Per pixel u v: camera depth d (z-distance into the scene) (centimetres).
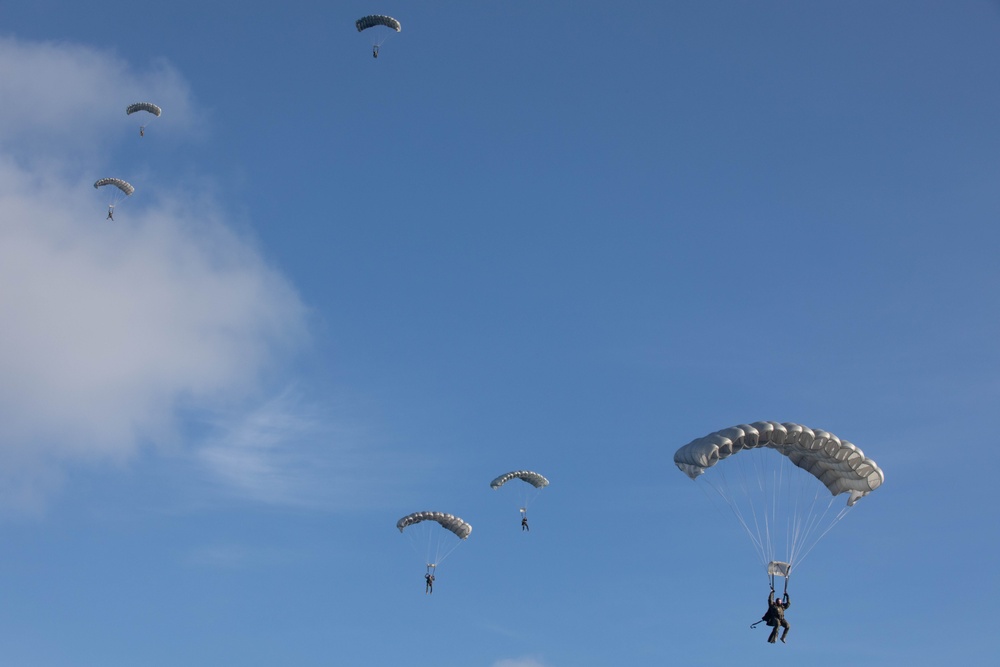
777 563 4141
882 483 4244
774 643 4059
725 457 4197
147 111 8500
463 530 6512
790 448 4325
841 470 4244
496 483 6894
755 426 4188
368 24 7406
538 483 6869
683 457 4262
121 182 8131
